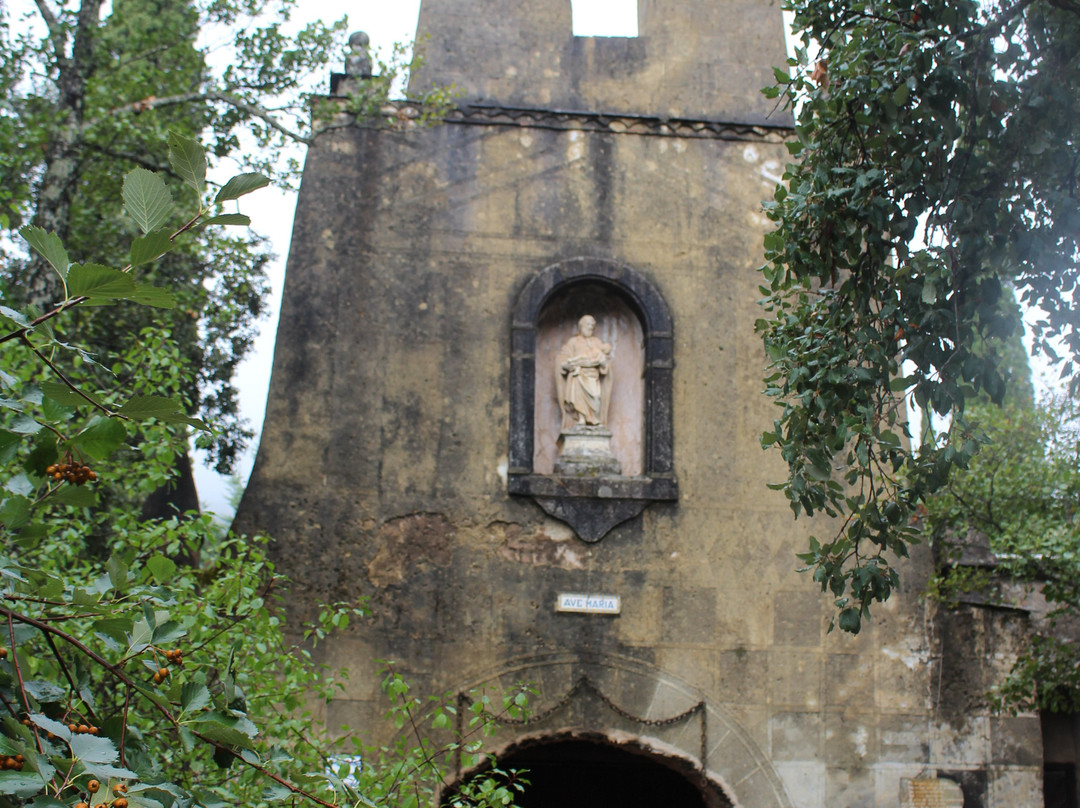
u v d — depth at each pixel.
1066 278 8.30
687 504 13.22
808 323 8.72
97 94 13.52
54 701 5.28
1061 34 8.25
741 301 13.89
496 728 12.42
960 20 7.93
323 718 12.22
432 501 12.94
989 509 13.11
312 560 12.64
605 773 15.88
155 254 4.63
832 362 7.88
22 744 4.20
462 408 13.22
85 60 13.98
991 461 13.33
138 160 14.88
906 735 12.93
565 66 14.47
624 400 14.04
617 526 13.07
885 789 12.78
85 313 13.19
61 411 5.01
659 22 14.79
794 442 8.10
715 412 13.53
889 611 13.23
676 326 13.77
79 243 16.50
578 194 14.00
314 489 12.83
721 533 13.20
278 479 12.81
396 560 12.74
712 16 14.88
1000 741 13.02
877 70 8.02
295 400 13.05
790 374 8.12
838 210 8.18
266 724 8.42
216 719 5.26
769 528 13.27
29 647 7.66
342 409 13.09
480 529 12.91
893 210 8.16
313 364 13.17
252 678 8.62
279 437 12.93
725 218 14.12
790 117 14.48
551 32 14.59
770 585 13.12
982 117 8.17
